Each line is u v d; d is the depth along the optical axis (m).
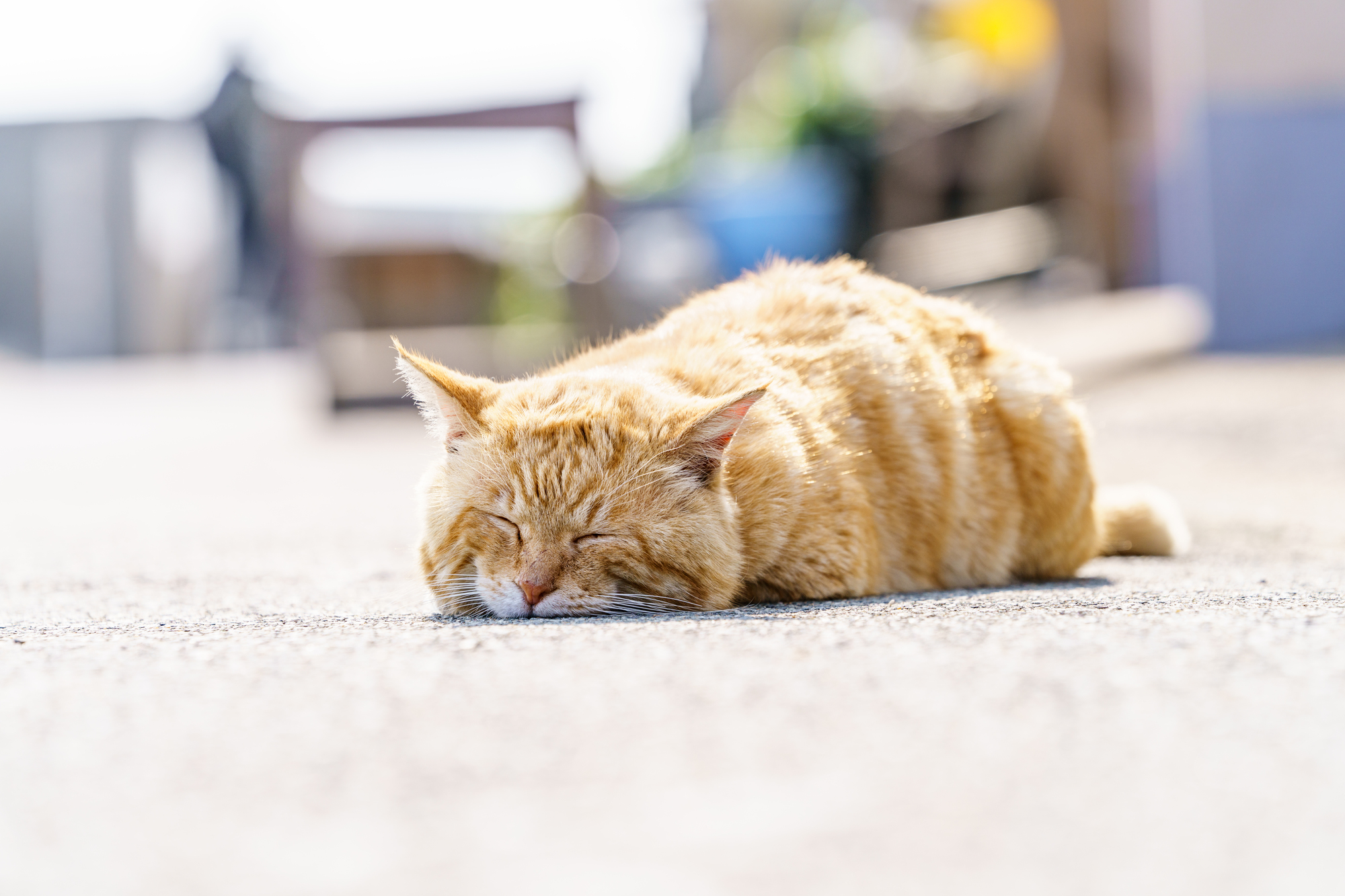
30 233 24.30
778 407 2.97
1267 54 9.33
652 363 3.18
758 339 3.27
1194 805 1.25
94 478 8.01
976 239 10.65
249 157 20.81
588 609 2.67
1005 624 2.12
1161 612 2.25
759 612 2.50
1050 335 9.31
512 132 11.03
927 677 1.71
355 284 14.25
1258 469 5.81
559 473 2.72
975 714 1.54
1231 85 9.43
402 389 12.06
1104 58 10.82
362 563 4.03
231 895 1.08
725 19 20.73
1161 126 10.86
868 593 2.97
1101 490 4.01
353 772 1.37
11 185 24.12
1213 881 1.09
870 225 11.63
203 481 7.60
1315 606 2.32
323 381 11.66
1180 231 10.44
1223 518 4.57
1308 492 5.17
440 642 2.06
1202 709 1.54
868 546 2.95
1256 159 9.45
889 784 1.31
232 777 1.36
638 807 1.26
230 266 25.61
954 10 12.53
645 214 13.60
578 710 1.58
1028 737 1.45
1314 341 9.49
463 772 1.37
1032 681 1.68
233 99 20.53
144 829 1.23
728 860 1.14
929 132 11.35
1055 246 10.99
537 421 2.79
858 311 3.42
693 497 2.74
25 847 1.19
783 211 11.59
